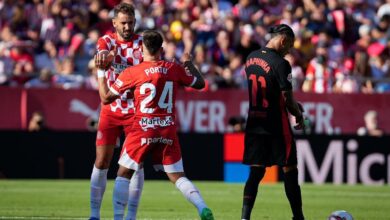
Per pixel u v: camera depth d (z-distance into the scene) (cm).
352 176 5097
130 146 2545
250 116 2780
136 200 2680
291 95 2719
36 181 4894
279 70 2720
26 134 4994
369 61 6506
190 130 5400
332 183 5097
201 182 5025
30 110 5303
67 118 5322
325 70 5959
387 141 5103
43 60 6275
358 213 3519
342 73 6031
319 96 5491
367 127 5484
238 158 5062
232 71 6047
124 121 2780
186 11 6781
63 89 5325
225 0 7181
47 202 3766
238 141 5066
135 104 2564
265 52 2775
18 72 5794
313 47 6456
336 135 5097
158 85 2527
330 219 2725
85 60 6112
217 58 6244
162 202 3856
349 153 5100
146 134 2523
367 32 6994
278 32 2783
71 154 5009
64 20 6694
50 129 5191
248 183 2758
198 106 5403
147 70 2536
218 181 5069
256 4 7206
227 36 6309
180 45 6431
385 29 7044
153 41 2548
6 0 6844
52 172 5003
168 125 2538
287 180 2802
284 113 2767
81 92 5328
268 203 3869
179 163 2550
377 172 5106
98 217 2783
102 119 2802
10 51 6075
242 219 2742
